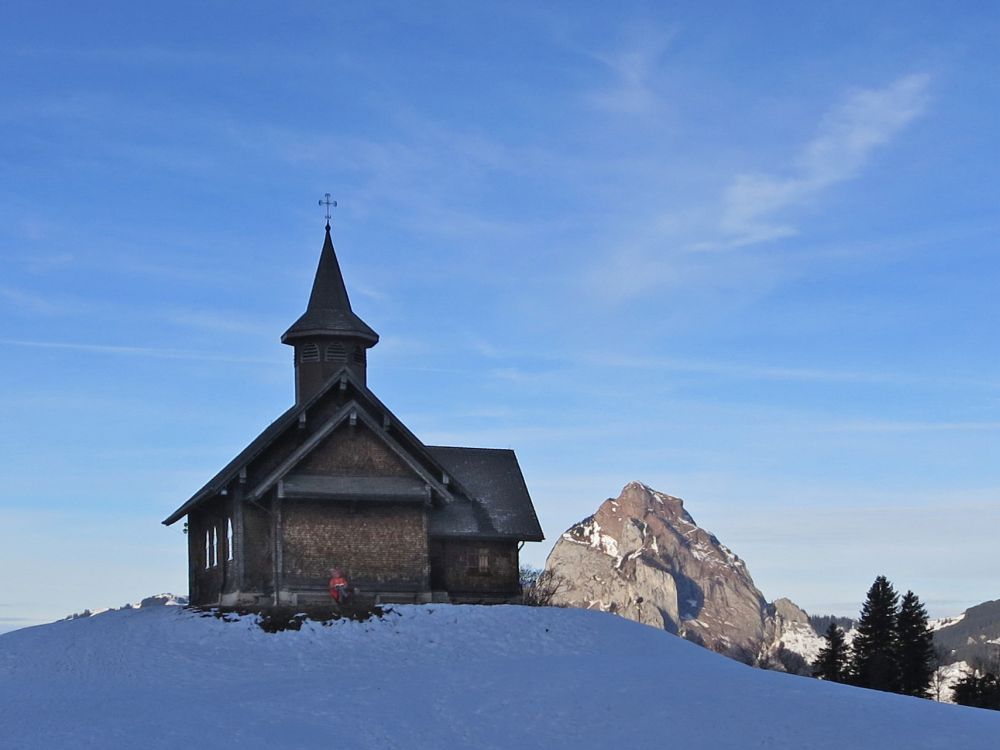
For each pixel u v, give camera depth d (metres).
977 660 116.56
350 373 55.53
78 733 35.75
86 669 45.69
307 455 54.03
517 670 43.72
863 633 97.50
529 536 58.59
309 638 48.62
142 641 48.53
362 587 53.84
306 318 60.44
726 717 37.03
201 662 46.03
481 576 58.31
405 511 54.94
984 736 35.34
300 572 53.38
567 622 51.91
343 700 39.41
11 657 48.03
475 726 36.59
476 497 60.41
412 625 50.31
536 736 35.59
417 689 40.84
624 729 36.06
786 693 40.25
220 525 57.38
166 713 38.03
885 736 35.12
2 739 35.25
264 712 38.00
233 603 53.94
